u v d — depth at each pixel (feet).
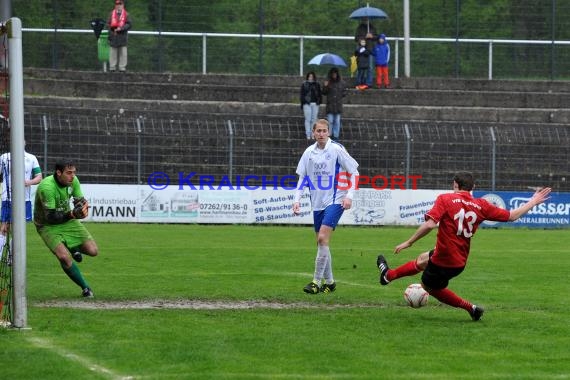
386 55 289.33
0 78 93.40
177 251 155.63
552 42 310.65
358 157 248.11
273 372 63.67
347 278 119.75
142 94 279.69
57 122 246.27
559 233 214.28
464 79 300.20
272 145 251.80
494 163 233.76
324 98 286.87
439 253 83.71
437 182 247.70
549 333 80.38
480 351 72.23
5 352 69.15
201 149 246.88
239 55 311.27
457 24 309.42
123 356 68.23
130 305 94.22
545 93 289.74
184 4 318.04
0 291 84.53
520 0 324.19
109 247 161.58
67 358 67.26
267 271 126.31
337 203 104.06
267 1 321.32
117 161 242.37
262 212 226.38
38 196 98.32
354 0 327.88
